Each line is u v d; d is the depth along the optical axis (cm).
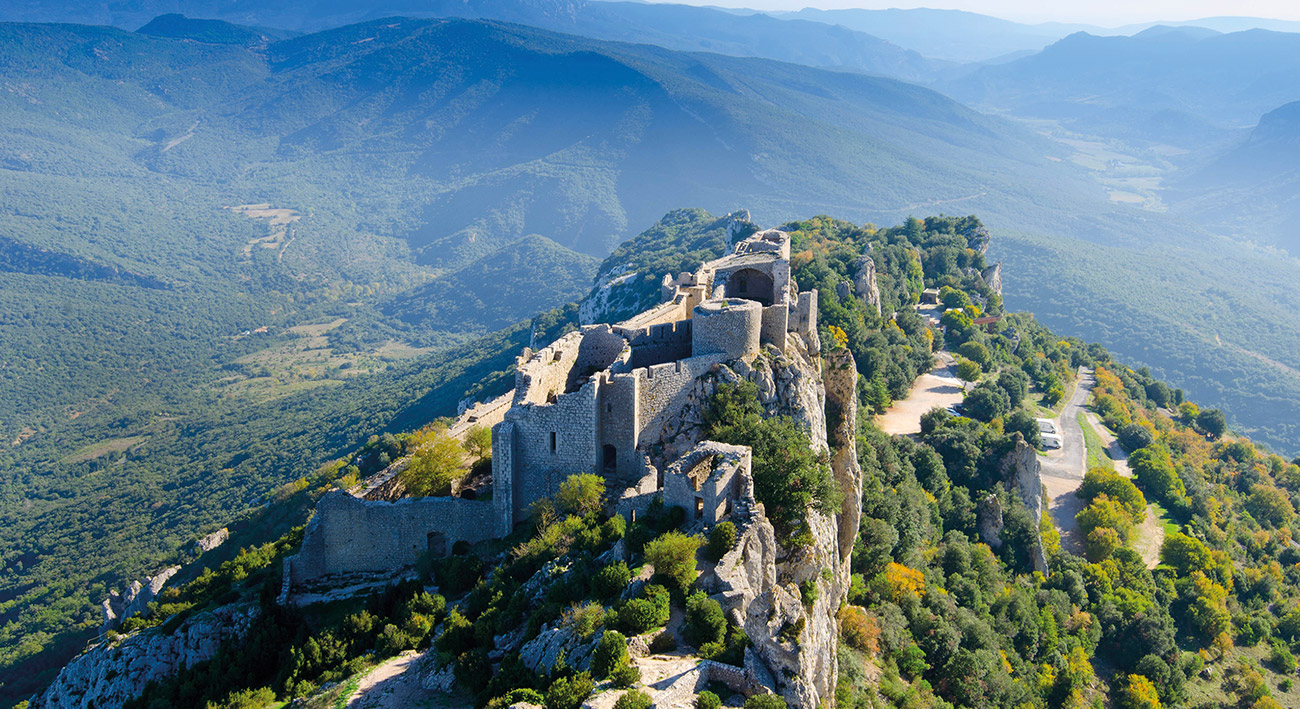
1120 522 14238
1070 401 19525
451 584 7312
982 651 9369
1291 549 16475
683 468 6078
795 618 4656
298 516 14462
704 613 4869
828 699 5519
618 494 7331
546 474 7844
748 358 8206
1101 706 10688
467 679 5559
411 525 8125
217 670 7394
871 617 8631
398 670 6272
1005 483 13812
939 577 10731
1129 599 12494
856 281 17138
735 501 6050
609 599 5384
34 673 15475
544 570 6288
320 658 6975
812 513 6519
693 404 7975
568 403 7625
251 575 8994
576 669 4878
